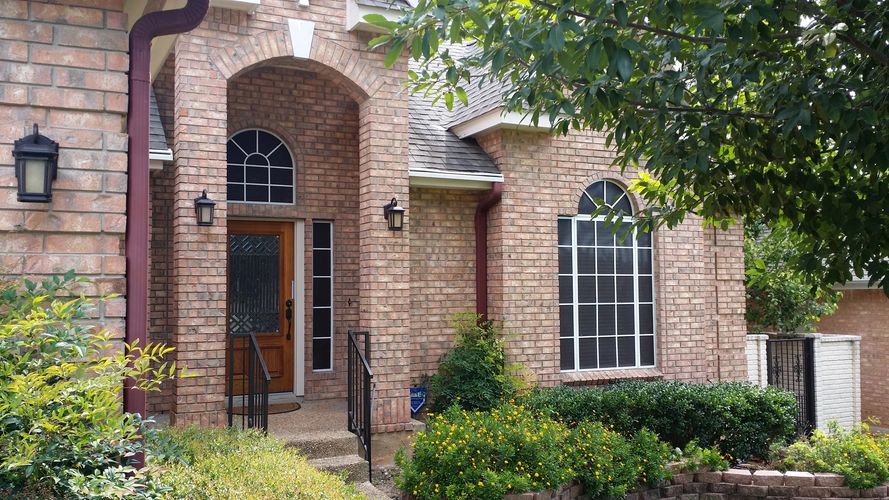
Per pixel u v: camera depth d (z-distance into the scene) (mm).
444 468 6316
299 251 9539
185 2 4242
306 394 9445
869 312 14758
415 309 9664
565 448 6898
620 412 8305
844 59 4473
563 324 10133
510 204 9711
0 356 3143
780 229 5715
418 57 4250
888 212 4113
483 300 9977
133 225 3771
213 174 7434
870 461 7711
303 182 9555
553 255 9938
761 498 7586
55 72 3582
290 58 7934
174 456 4488
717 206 5262
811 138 3881
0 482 3113
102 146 3670
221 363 7266
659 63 4883
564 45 3795
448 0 4012
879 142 3961
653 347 10680
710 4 3496
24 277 3475
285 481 4383
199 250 7266
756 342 11547
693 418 8375
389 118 8422
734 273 11445
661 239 10656
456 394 8938
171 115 8938
